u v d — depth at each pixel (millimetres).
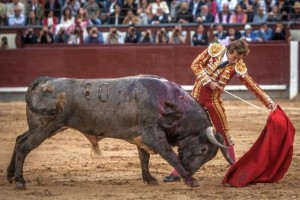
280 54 33000
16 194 12461
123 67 32906
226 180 13250
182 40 32656
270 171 13422
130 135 12789
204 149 12805
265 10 33781
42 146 19375
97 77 32969
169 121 12703
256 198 11977
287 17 34000
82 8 33750
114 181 13883
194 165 12820
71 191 12727
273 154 13336
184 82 32656
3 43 33469
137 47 32719
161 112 12648
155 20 33500
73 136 21500
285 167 13438
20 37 33562
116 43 32906
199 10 33562
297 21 33562
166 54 32625
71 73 33031
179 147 12922
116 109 12750
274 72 33031
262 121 24906
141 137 12703
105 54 32906
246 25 32312
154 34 33188
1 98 33500
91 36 33125
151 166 15719
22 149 12977
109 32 33219
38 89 12961
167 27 33188
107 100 12789
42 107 12844
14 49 33156
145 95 12695
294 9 34219
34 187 13203
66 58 33031
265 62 33000
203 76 13555
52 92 12875
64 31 33438
